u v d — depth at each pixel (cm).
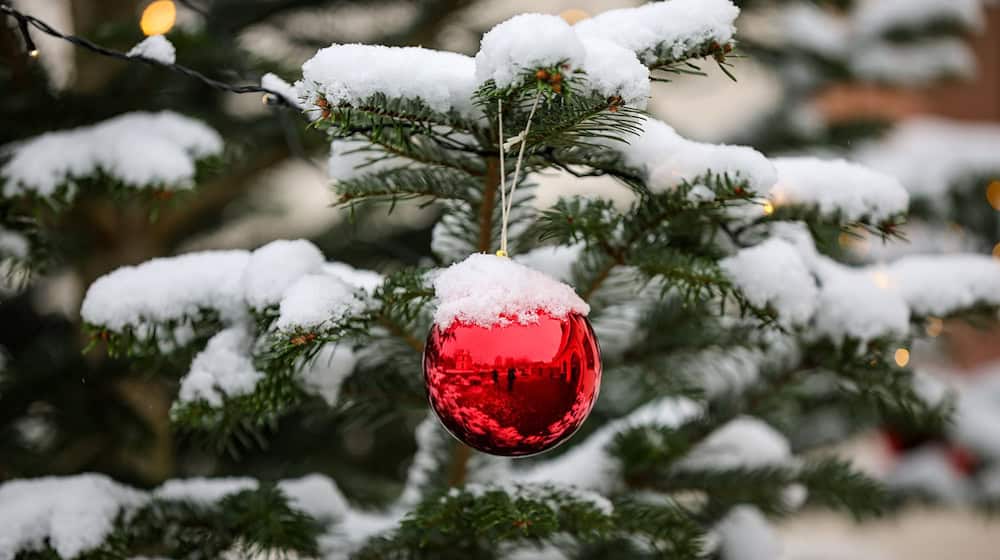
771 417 151
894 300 132
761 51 238
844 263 149
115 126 139
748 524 146
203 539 129
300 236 229
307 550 129
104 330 126
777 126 257
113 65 175
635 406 153
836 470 140
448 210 130
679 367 139
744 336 137
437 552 130
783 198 126
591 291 131
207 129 143
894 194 126
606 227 123
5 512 126
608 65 114
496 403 115
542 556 139
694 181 121
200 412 125
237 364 125
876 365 133
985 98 412
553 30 112
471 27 220
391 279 123
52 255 144
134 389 167
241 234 244
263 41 205
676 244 128
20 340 203
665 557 130
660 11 119
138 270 128
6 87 145
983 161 260
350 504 155
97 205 185
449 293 116
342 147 128
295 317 117
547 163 123
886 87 277
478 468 143
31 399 151
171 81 153
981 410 258
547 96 113
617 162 123
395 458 220
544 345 115
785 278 126
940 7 265
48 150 137
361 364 135
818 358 136
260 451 207
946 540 414
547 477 140
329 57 116
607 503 128
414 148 123
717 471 140
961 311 134
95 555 125
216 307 127
